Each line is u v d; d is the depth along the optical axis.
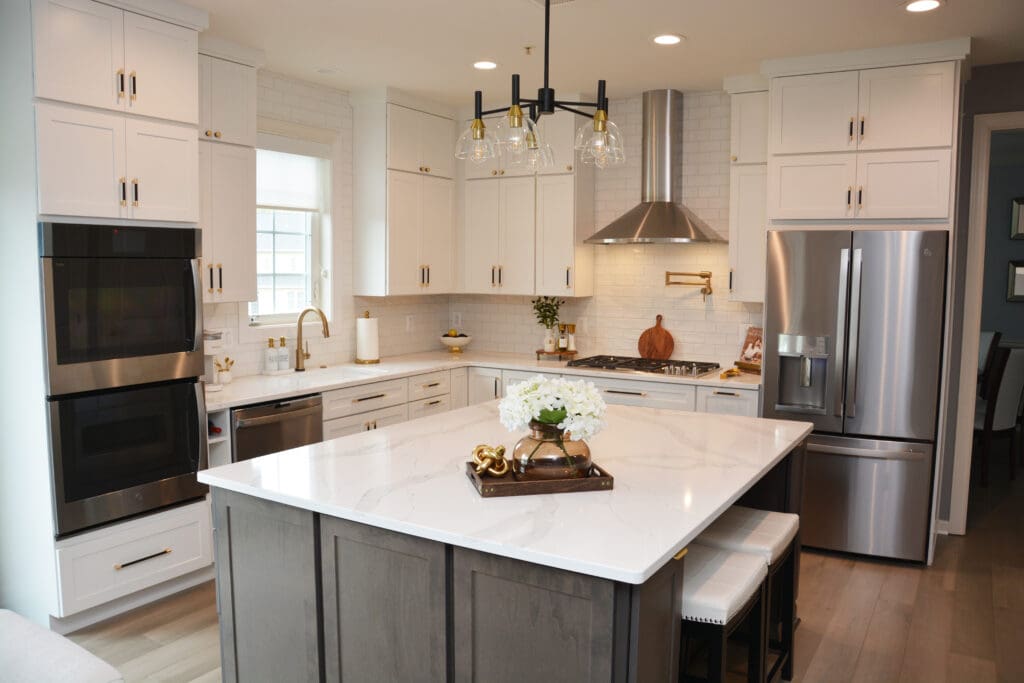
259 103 4.65
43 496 3.20
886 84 4.12
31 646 1.88
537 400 2.33
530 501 2.25
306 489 2.34
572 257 5.39
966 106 4.54
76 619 3.33
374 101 5.16
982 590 3.88
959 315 4.65
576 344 5.84
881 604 3.70
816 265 4.26
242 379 4.56
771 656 3.14
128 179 3.36
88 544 3.28
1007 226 8.21
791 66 4.33
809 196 4.36
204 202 4.00
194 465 3.63
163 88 3.46
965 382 4.66
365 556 2.23
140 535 3.46
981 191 4.56
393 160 5.19
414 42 4.06
